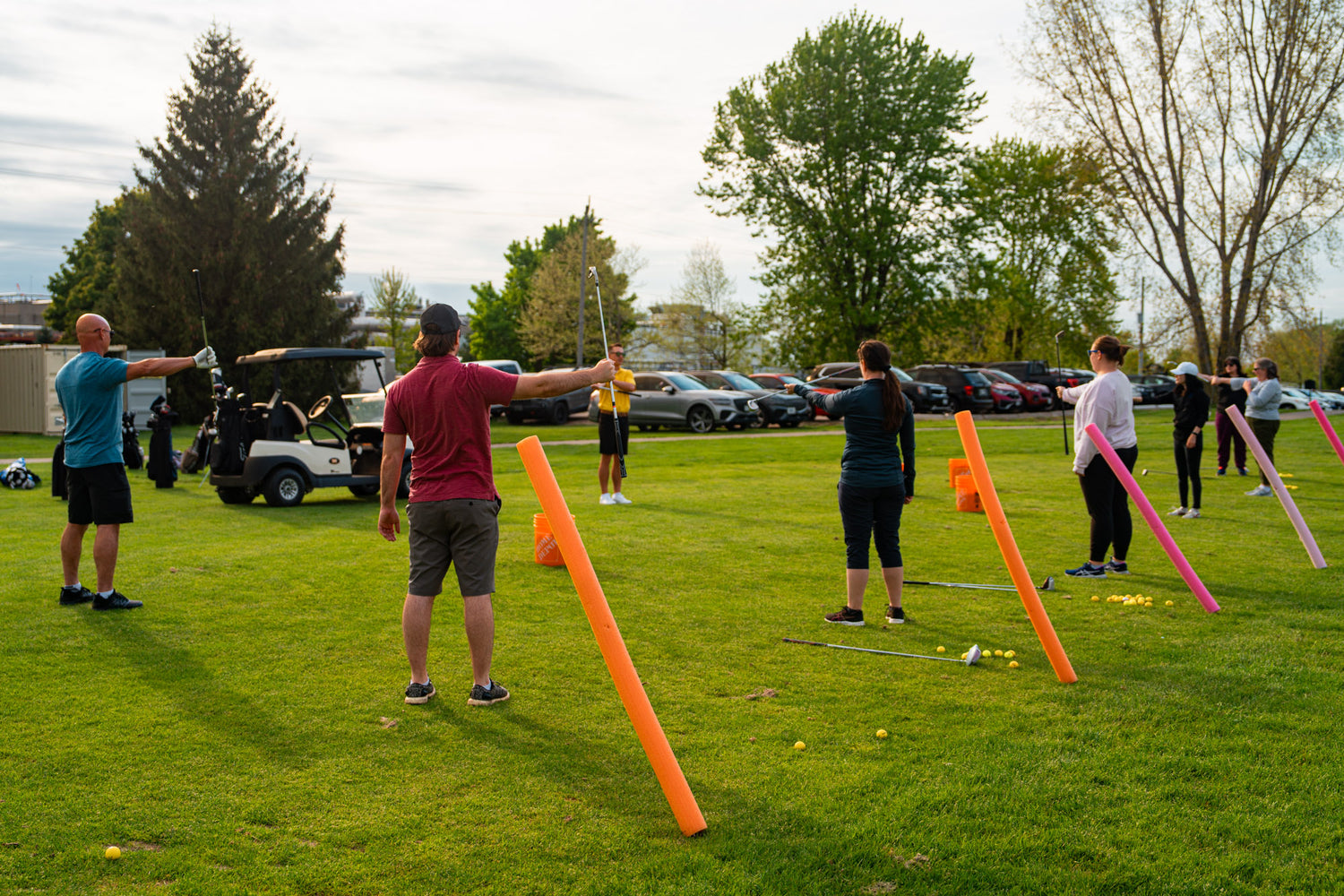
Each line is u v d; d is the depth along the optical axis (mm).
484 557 4324
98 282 43438
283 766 3635
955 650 5234
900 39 39000
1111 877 2809
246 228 31453
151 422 13320
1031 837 3061
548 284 55969
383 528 4496
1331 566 7340
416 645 4332
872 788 3434
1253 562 7559
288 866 2887
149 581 6871
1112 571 7207
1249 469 14273
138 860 2906
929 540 8688
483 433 4312
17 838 3033
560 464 16562
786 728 4051
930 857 2945
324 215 33781
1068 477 13758
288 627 5633
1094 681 4668
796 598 6445
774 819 3203
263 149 32750
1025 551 8141
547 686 4605
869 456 5727
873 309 40500
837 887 2773
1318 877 2803
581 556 3254
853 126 38312
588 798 3381
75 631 5504
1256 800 3312
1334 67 27000
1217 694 4430
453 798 3373
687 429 26797
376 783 3490
